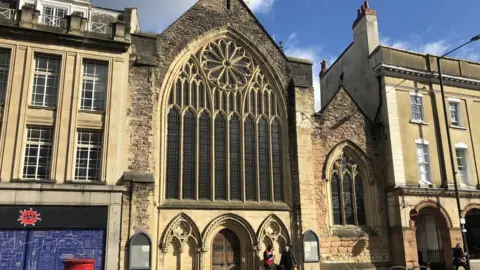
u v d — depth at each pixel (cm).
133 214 1855
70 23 1981
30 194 1753
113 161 1895
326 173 2308
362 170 2431
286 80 2395
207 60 2269
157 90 2084
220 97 2244
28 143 1844
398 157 2417
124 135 1948
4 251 1680
